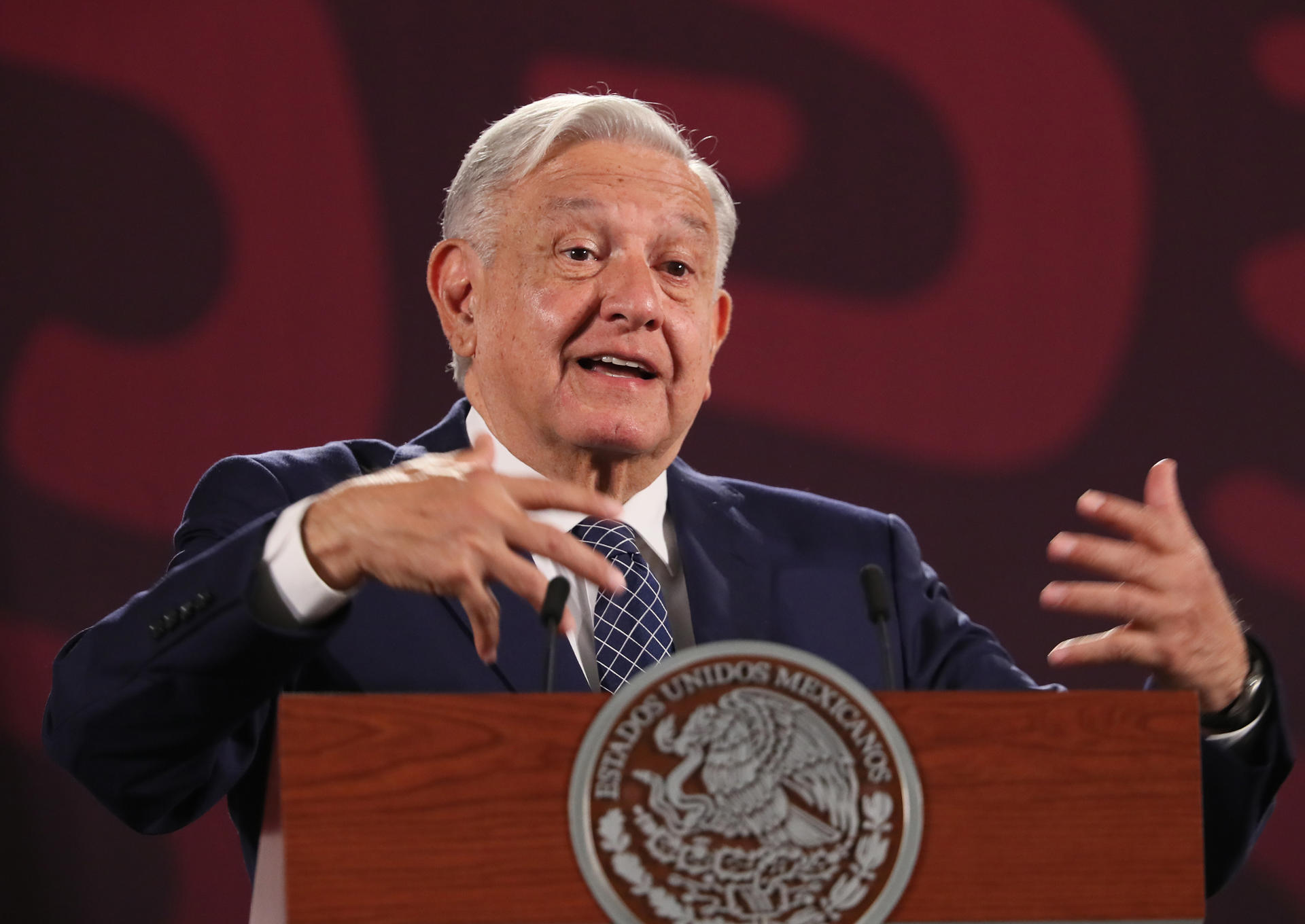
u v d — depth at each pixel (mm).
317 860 4328
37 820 12406
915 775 4566
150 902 12477
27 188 12922
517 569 5266
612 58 13914
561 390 7684
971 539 13930
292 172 13359
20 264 12852
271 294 13234
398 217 13492
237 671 5684
